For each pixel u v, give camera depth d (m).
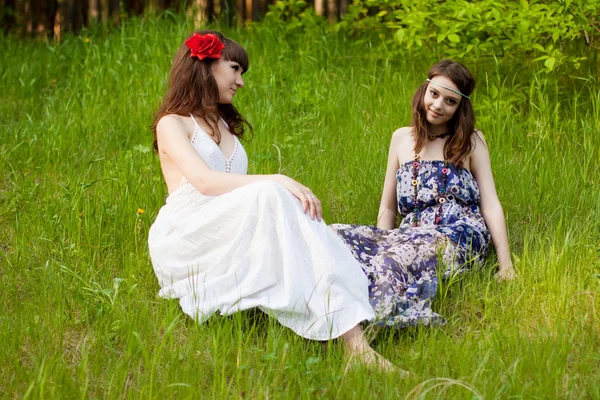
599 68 5.47
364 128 5.09
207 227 3.19
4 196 4.40
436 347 3.03
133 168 4.57
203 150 3.42
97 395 2.78
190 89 3.47
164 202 4.27
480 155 3.91
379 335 3.20
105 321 3.20
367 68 6.02
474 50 5.15
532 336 3.15
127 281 3.45
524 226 4.07
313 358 2.81
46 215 4.06
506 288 3.49
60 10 7.26
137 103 5.60
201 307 3.15
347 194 4.32
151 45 6.39
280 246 3.10
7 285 3.50
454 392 2.73
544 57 4.77
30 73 6.18
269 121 5.21
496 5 4.83
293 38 6.58
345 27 6.42
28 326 3.12
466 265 3.60
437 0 5.45
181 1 7.35
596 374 2.85
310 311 3.03
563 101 5.25
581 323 3.16
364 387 2.71
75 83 5.98
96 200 4.23
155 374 2.84
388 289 3.22
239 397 2.69
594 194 4.20
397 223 4.17
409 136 3.98
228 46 3.52
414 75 5.73
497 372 2.83
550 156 4.59
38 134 5.11
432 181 3.84
